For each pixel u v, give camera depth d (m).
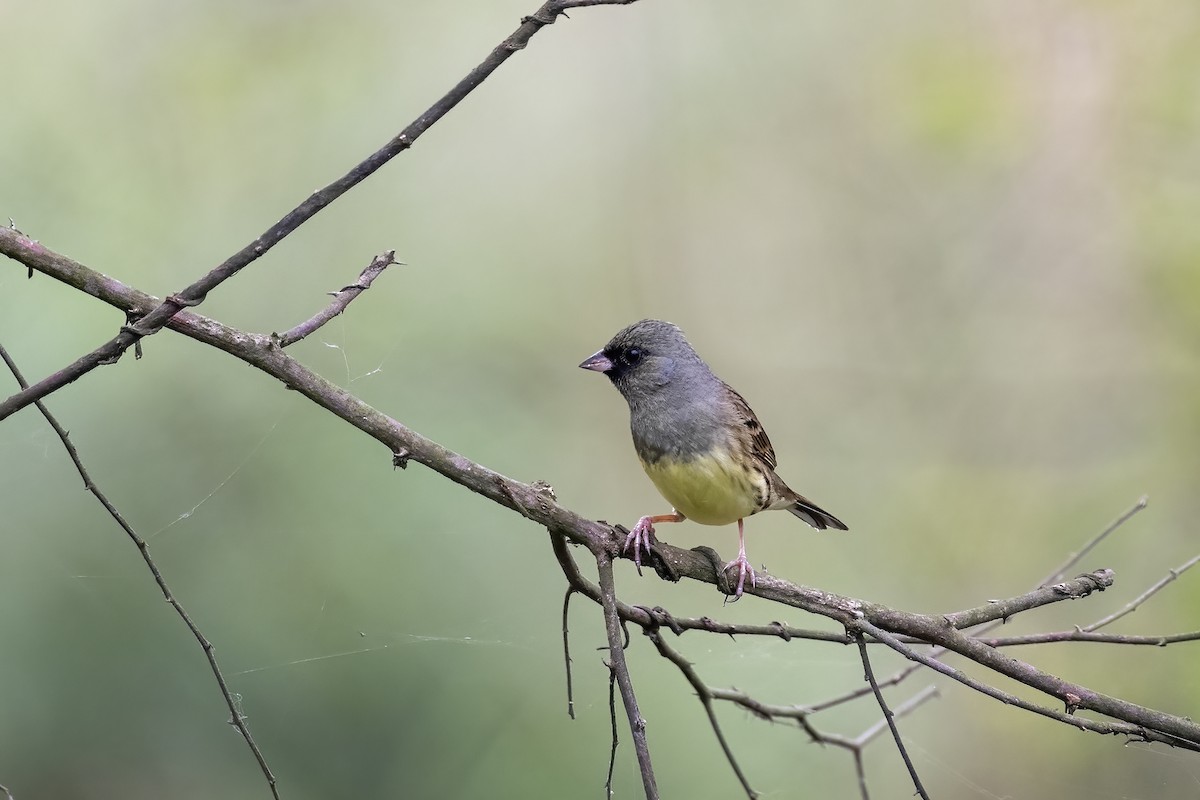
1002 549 13.47
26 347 9.89
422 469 10.69
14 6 12.19
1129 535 13.02
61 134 11.80
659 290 14.36
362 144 12.82
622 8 14.73
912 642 6.89
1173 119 13.71
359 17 13.25
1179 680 11.51
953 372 14.22
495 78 14.00
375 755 9.58
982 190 14.34
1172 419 13.35
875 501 13.89
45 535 9.47
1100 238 13.96
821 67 14.74
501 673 10.27
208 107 12.42
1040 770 11.78
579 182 14.30
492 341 13.04
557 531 6.51
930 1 14.72
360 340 12.09
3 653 8.95
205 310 11.52
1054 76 14.20
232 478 10.16
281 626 9.70
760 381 14.32
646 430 8.71
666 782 10.82
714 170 14.68
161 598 9.52
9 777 8.74
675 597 12.47
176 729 9.20
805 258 14.56
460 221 13.47
